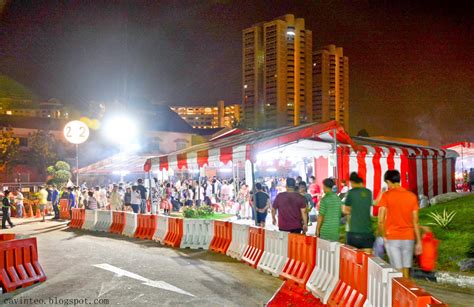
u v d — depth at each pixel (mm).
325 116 179875
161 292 8078
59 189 31781
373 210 19406
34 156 48438
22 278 8633
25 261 8891
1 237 9570
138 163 26172
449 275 8938
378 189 19906
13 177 47219
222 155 14227
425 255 7691
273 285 8688
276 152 17906
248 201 20047
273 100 166000
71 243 14992
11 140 47625
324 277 7676
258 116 169000
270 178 27594
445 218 13102
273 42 165625
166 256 12195
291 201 9703
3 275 8211
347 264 6816
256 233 10898
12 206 27812
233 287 8492
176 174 35688
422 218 15062
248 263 10836
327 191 8594
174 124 61812
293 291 8125
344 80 187500
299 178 18578
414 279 9148
